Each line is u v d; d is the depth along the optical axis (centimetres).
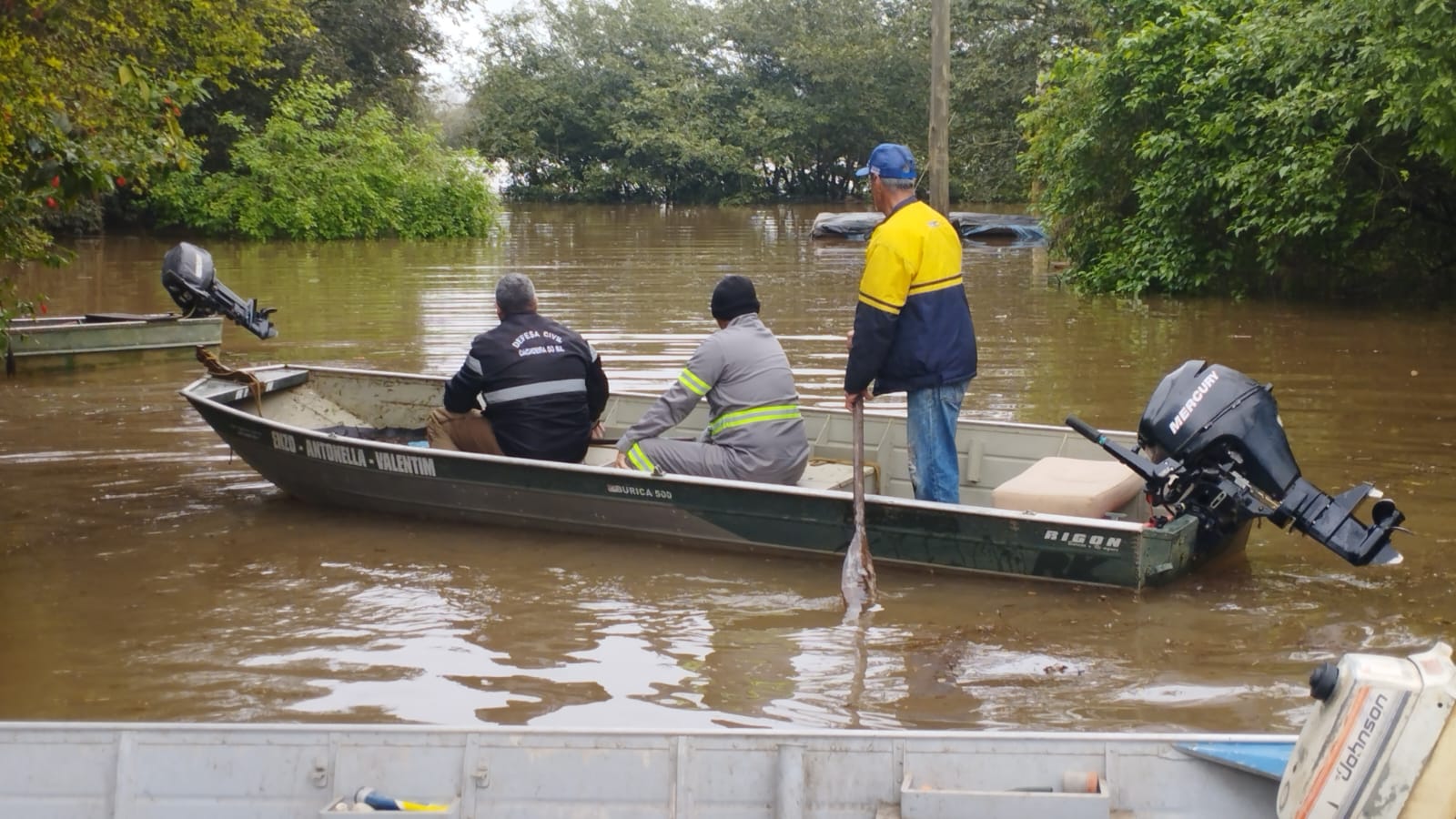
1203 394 543
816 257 2131
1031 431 666
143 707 443
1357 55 1284
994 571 565
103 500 693
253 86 2830
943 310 580
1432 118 1132
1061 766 314
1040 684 464
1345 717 251
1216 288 1510
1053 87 1727
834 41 4375
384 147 2656
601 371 683
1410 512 648
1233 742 311
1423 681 247
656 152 4369
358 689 460
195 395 695
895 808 312
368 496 664
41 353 1027
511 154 4466
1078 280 1606
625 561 600
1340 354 1081
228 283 1738
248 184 2588
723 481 588
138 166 655
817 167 4628
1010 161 3053
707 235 2694
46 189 636
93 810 316
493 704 449
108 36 809
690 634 514
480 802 314
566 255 2198
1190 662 482
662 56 4481
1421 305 1370
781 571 587
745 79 4484
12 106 593
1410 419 839
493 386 649
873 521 575
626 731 314
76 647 494
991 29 3033
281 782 316
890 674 474
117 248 2336
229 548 616
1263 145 1373
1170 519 570
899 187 583
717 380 623
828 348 1170
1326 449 764
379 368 1080
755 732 313
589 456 711
